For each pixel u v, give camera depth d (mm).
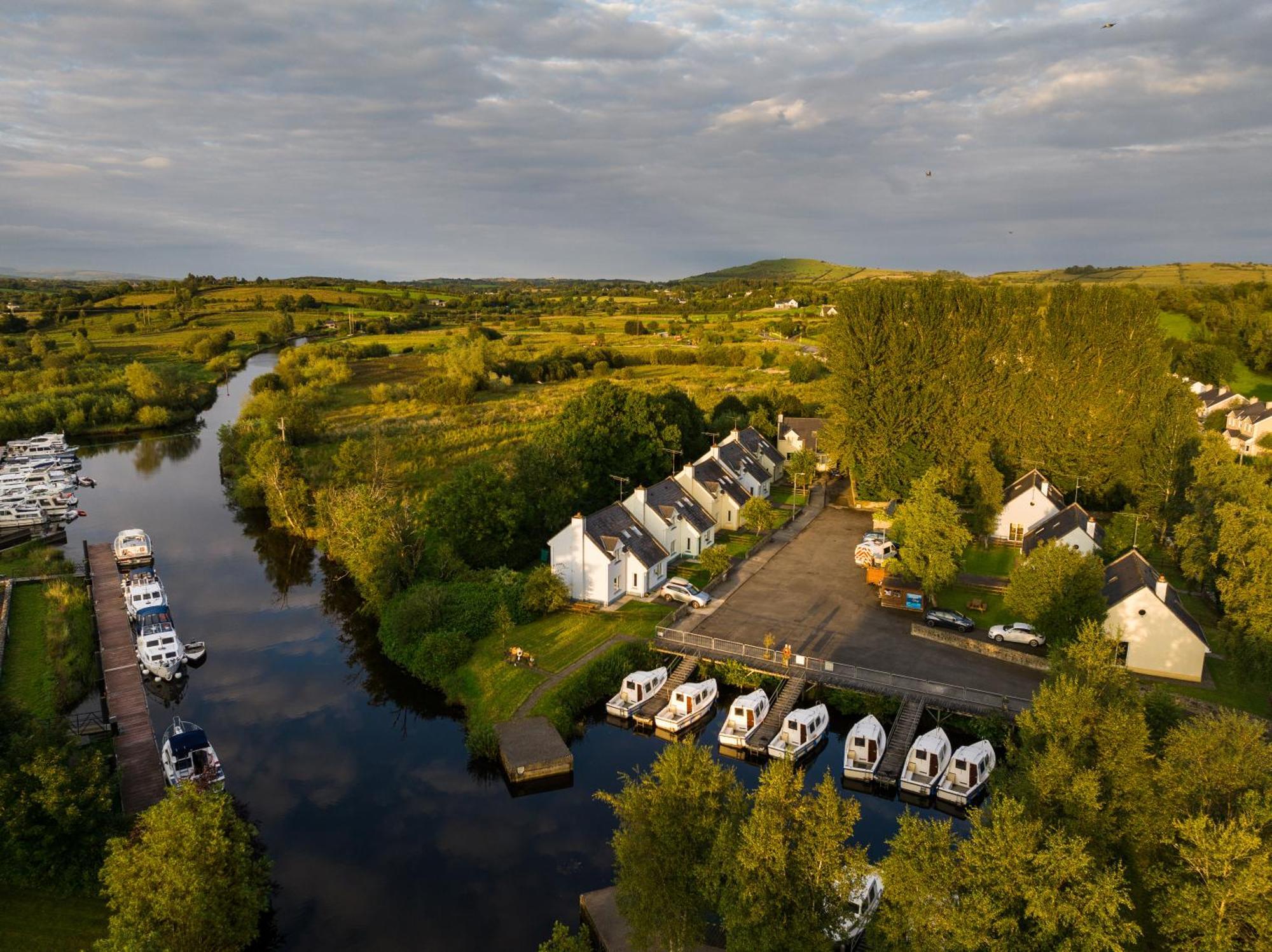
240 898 32906
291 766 50344
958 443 97875
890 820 44688
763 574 75625
